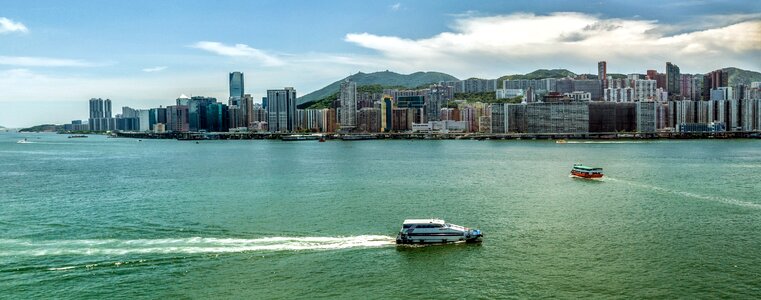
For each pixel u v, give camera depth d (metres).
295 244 96.50
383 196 147.50
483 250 92.81
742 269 82.94
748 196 145.00
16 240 99.94
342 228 108.12
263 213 123.06
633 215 120.56
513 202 137.75
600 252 91.62
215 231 106.00
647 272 82.00
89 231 106.62
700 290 75.25
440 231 95.69
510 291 75.44
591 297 73.31
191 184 176.50
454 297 73.62
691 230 106.12
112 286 77.56
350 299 73.38
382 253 91.50
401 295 74.38
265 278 80.38
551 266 84.81
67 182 184.88
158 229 107.81
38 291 75.81
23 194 155.38
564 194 150.88
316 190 160.00
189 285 77.88
